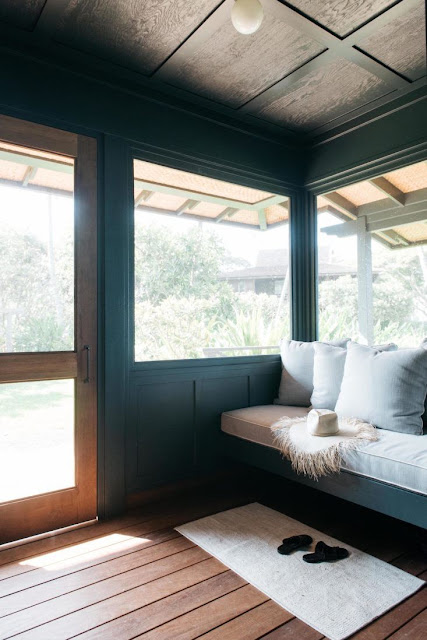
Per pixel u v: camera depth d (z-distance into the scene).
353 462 2.04
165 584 1.77
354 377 2.43
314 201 3.44
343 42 2.21
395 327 2.88
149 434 2.66
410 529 2.27
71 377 2.36
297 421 2.53
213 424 2.95
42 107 2.27
